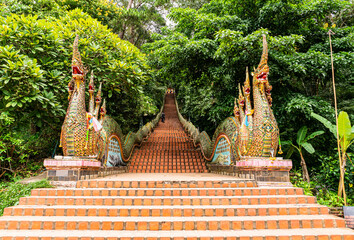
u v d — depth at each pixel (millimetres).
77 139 5098
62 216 3646
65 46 6816
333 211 4320
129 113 11695
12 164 6949
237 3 8477
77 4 11359
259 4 8242
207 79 9859
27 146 7090
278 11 7418
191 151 10289
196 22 8938
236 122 6266
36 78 5195
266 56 5348
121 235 3070
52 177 4777
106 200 3992
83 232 3209
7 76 4941
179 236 3039
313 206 3980
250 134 5469
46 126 8156
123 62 6949
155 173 7773
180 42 8453
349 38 7359
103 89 7527
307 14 7555
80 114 5234
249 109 5742
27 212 3678
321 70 6914
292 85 9242
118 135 7609
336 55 7016
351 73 9758
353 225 3660
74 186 4594
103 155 6344
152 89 15656
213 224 3393
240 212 3758
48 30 6250
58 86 5945
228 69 7898
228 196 4285
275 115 7617
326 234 3164
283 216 3752
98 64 6781
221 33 6695
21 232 3203
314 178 6754
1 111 5262
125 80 7207
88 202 3979
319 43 8070
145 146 11477
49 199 4008
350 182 5883
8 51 5160
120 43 7625
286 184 4930
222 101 8773
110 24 14078
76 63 5156
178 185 4672
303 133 6758
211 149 8359
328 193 5641
